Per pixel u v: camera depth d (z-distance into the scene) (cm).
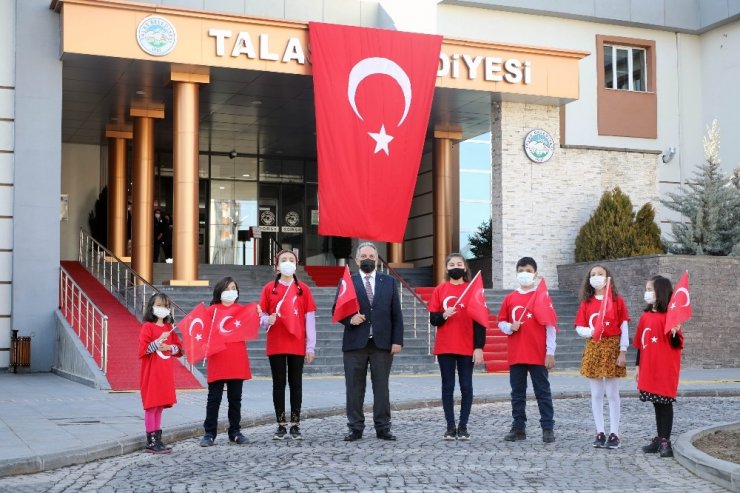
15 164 2092
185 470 840
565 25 2827
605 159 2683
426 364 2009
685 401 1534
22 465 823
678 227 2539
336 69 2273
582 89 2811
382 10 2873
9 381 1805
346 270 1026
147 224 2569
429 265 3228
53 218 2106
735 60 2870
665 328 925
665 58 2942
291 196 3403
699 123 2970
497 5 2722
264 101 2584
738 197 2503
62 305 2114
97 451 910
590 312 980
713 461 805
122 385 1586
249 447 986
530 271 1030
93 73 2248
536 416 1295
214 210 3300
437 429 1145
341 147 2275
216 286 1020
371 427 1163
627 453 941
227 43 2195
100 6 2092
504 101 2575
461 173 3080
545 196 2605
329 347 2020
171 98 2503
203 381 1670
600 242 2512
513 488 747
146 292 2186
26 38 2120
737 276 2319
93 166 3138
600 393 981
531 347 1019
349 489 739
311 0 2816
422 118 2355
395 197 2323
